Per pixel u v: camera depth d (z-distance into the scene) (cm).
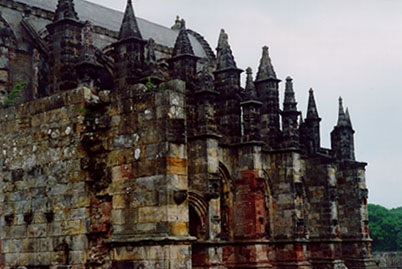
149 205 2730
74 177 3020
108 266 2856
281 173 5956
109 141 2942
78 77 3412
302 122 7175
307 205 6856
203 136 4878
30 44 5091
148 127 2789
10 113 3422
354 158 7900
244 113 5509
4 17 5075
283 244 5853
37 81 5047
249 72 5641
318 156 6894
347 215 7725
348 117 7906
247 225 5334
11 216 3316
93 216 2956
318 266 6706
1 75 4569
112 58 6025
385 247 15338
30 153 3272
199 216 4809
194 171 4903
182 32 5297
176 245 2662
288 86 6097
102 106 3017
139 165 2797
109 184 2911
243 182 5406
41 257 3123
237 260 5312
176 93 2781
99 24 6178
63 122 3122
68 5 3881
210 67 7638
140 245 2719
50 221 3109
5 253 3316
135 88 2872
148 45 4869
